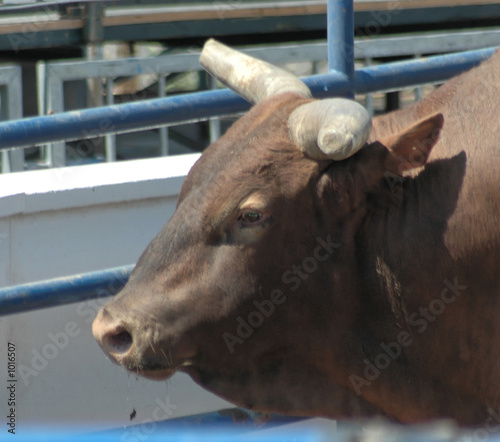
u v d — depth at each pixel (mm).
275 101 13469
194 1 30953
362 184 12812
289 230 12867
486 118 13273
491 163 12930
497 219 12852
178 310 12844
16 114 26328
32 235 17906
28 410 18188
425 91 31906
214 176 12906
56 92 26078
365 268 13188
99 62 26438
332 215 12930
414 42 28406
